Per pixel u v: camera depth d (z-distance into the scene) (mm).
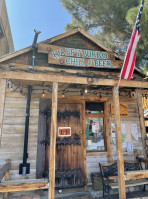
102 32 8258
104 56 5289
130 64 3746
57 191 4527
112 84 3947
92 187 4703
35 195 4145
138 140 5746
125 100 5926
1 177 2877
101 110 5691
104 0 6395
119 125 3783
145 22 4223
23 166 4371
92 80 3805
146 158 5199
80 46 5609
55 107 3436
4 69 3275
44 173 4551
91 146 5375
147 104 6168
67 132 5027
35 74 3449
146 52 4828
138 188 4836
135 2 5988
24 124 4758
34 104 4930
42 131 4820
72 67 5277
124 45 7938
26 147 4477
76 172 4805
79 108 5301
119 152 3646
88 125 5504
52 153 3238
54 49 4906
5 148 4492
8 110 4723
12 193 4246
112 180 4859
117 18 6566
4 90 3459
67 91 5312
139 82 4172
